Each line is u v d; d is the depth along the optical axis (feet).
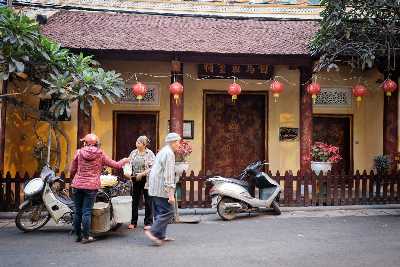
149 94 43.91
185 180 33.50
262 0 47.19
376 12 33.96
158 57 37.55
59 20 42.34
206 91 44.68
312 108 40.81
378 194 35.58
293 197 37.09
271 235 25.58
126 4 46.55
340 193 35.17
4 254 21.26
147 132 44.75
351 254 21.34
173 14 46.68
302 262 19.97
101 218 24.61
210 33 41.63
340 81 44.88
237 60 38.11
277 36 41.47
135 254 21.30
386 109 41.24
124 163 25.02
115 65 42.88
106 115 43.62
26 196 25.93
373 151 43.93
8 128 37.27
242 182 32.27
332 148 39.52
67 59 31.42
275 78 43.37
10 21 28.37
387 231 26.68
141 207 33.30
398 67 39.75
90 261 20.08
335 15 34.35
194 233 26.13
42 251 21.85
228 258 20.59
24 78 33.17
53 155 38.34
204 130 44.70
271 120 44.68
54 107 30.99
